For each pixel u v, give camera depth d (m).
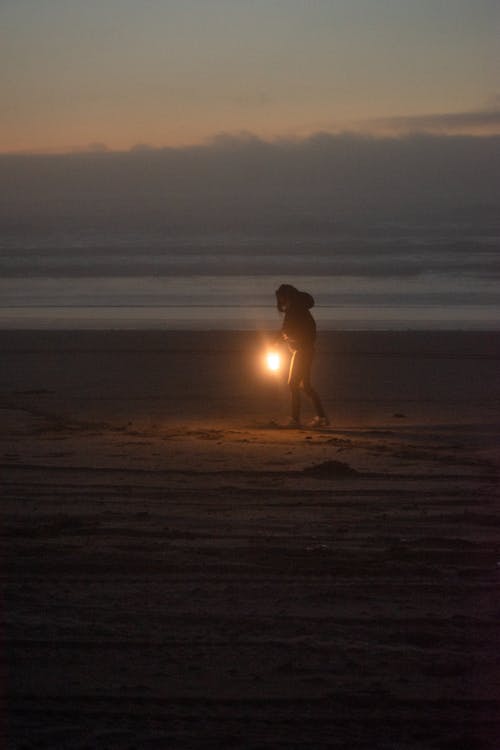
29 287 52.28
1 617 7.61
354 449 15.62
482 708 6.11
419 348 29.88
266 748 5.59
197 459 14.62
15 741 5.64
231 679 6.50
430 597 8.19
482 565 9.14
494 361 27.48
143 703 6.16
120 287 51.91
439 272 57.25
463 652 6.98
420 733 5.80
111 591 8.27
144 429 17.66
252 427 18.12
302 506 11.59
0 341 32.19
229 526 10.56
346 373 25.80
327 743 5.66
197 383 24.27
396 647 7.07
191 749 5.57
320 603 8.00
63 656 6.85
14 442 16.06
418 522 10.82
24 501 11.77
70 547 9.62
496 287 49.69
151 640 7.15
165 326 37.16
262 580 8.62
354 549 9.64
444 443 16.41
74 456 14.79
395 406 20.86
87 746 5.59
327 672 6.61
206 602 8.00
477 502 11.84
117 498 11.98
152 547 9.65
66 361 28.06
